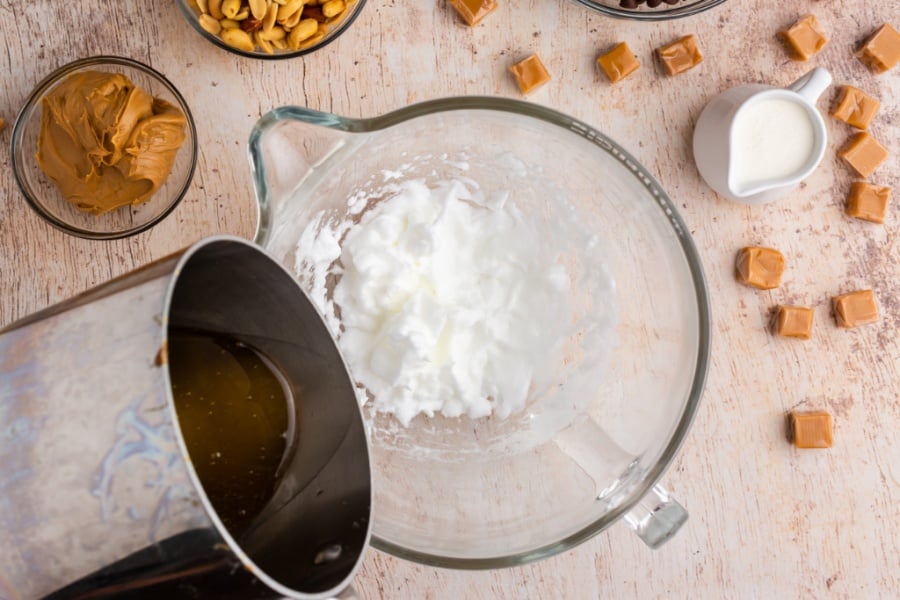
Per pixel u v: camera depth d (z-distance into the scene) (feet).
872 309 2.85
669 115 2.86
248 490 2.35
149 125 2.71
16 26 2.79
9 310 2.80
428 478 2.75
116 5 2.80
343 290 2.74
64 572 2.16
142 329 2.11
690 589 2.88
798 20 2.85
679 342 2.68
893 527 2.90
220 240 2.16
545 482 2.73
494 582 2.87
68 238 2.81
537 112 2.56
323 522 2.32
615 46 2.84
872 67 2.87
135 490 2.10
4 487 2.15
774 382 2.88
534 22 2.84
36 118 2.77
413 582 2.86
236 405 2.38
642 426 2.69
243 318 2.36
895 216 2.89
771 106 2.76
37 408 2.14
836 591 2.89
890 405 2.89
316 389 2.38
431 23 2.84
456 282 2.75
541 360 2.77
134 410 2.09
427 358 2.71
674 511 2.61
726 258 2.87
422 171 2.76
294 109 2.44
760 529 2.89
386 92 2.84
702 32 2.86
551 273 2.75
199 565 2.12
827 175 2.88
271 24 2.70
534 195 2.76
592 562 2.87
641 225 2.68
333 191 2.67
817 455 2.89
